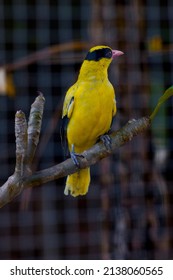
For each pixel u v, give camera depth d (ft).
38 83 44.80
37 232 47.96
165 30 43.37
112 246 36.19
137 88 36.09
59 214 48.24
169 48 37.24
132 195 36.11
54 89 44.91
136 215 36.09
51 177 13.15
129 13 36.27
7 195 12.69
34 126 13.00
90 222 47.91
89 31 37.83
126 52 36.04
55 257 47.78
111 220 36.29
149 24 42.27
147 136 36.81
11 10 44.01
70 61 38.63
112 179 36.35
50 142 45.88
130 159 36.24
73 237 47.65
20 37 44.27
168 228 39.86
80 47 36.27
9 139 47.01
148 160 36.65
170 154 42.14
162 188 36.70
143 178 36.37
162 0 42.98
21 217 47.85
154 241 36.22
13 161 47.32
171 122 41.01
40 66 44.62
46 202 48.19
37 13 44.32
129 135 13.83
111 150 13.73
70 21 44.52
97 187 47.03
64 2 44.32
